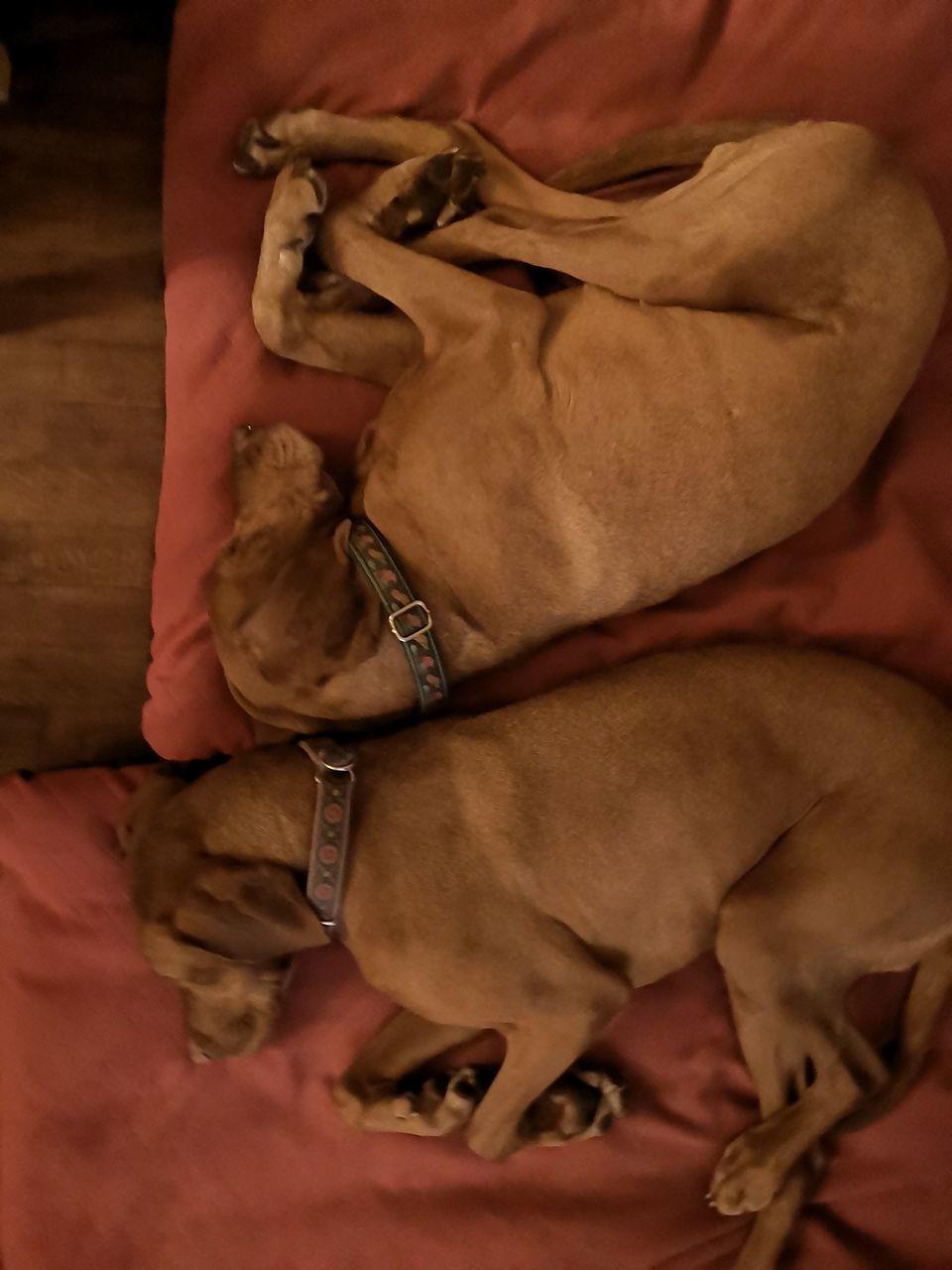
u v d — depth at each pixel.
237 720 1.58
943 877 1.37
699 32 1.56
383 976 1.33
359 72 1.57
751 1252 1.52
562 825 1.33
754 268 1.27
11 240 1.76
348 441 1.54
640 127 1.58
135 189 1.78
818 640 1.54
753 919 1.37
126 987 1.60
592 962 1.35
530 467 1.29
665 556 1.34
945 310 1.53
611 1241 1.56
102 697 1.78
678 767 1.35
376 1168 1.59
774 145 1.29
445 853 1.31
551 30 1.56
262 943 1.28
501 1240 1.57
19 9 1.73
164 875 1.27
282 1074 1.59
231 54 1.57
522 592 1.35
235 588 1.32
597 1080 1.56
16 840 1.62
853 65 1.55
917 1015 1.53
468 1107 1.51
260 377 1.55
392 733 1.41
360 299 1.48
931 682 1.55
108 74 1.78
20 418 1.76
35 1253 1.56
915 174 1.54
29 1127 1.58
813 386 1.27
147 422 1.78
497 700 1.51
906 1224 1.57
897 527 1.54
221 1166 1.58
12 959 1.61
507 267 1.50
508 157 1.57
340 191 1.56
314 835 1.28
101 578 1.78
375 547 1.32
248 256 1.57
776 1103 1.49
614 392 1.28
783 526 1.36
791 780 1.38
